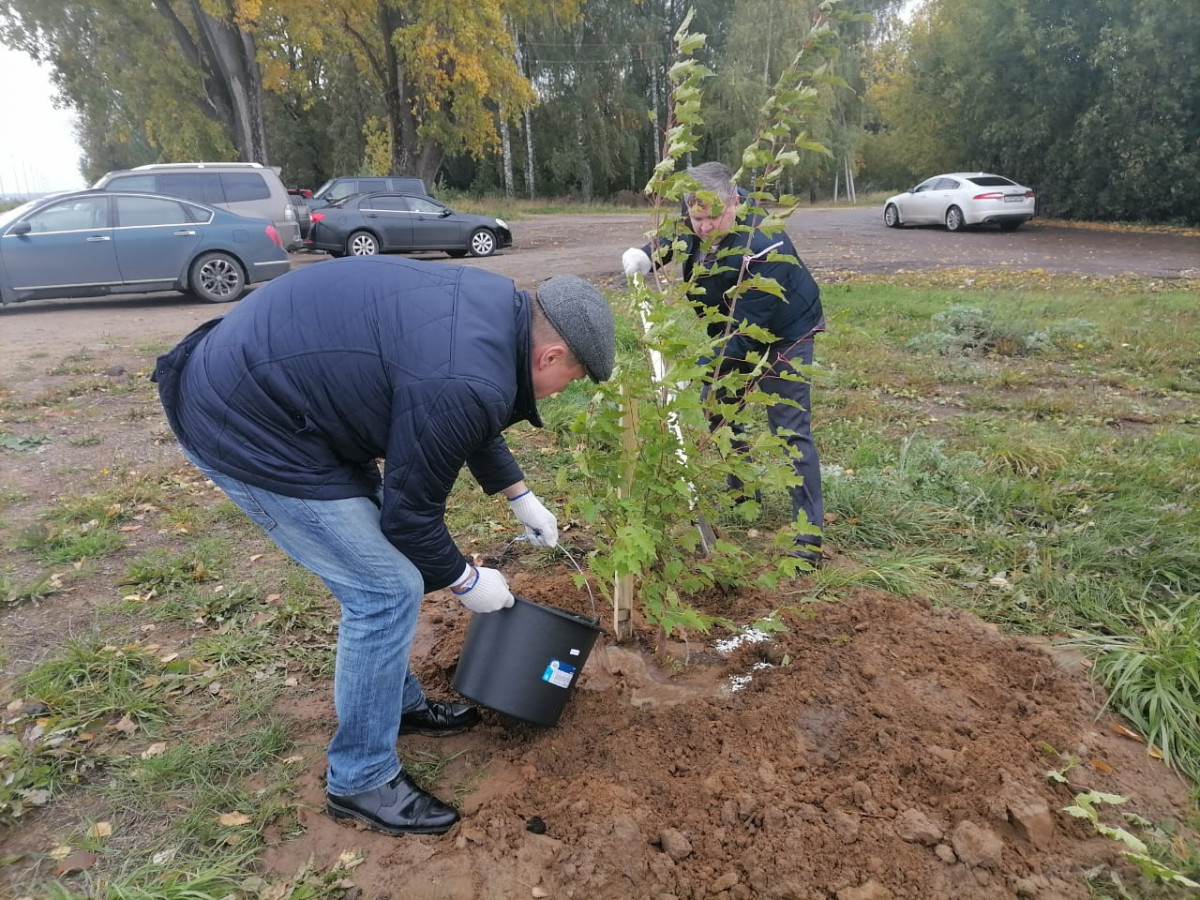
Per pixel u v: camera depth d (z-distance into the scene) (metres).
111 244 11.00
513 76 24.88
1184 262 14.99
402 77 27.00
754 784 2.39
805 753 2.55
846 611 3.34
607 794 2.35
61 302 12.12
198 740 2.71
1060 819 2.27
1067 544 3.79
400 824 2.28
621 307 9.58
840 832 2.21
